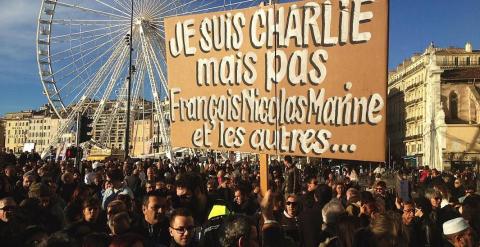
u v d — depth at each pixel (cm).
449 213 852
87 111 4831
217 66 949
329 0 830
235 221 571
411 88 9006
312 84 848
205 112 963
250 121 909
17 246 584
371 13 796
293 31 864
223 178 1286
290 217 829
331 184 1394
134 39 4484
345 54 820
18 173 1661
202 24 966
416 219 866
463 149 7119
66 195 1230
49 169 1591
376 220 654
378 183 1209
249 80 912
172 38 1005
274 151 877
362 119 805
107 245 564
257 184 1176
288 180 1248
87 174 1744
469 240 642
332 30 830
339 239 685
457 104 7606
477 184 1898
